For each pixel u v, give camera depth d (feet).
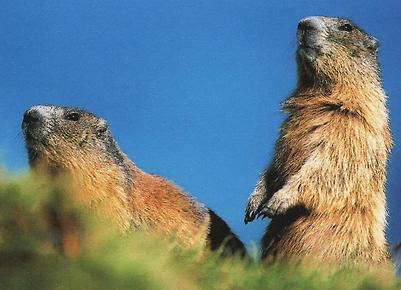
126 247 23.08
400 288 33.37
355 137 37.19
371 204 36.78
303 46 39.14
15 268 20.77
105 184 35.65
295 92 40.11
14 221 22.36
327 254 36.06
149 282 21.54
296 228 36.70
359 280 32.37
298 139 37.96
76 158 35.53
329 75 38.83
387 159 38.37
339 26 39.27
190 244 37.45
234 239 40.04
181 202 38.78
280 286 28.66
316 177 36.78
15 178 23.06
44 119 35.22
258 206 38.93
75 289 20.57
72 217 26.68
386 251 37.19
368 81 38.93
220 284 26.25
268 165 39.24
